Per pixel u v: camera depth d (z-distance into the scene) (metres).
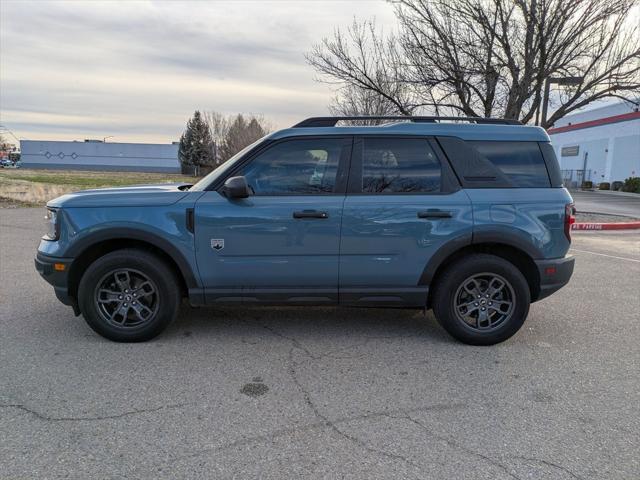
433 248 4.05
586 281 6.68
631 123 32.38
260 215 3.97
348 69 13.04
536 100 11.79
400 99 13.33
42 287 5.89
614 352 4.11
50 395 3.22
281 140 4.13
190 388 3.35
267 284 4.09
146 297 4.16
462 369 3.72
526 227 4.06
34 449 2.62
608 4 10.54
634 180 29.73
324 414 3.03
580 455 2.63
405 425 2.91
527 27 10.98
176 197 4.05
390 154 4.14
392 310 5.21
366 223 4.00
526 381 3.53
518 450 2.67
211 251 4.00
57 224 4.04
